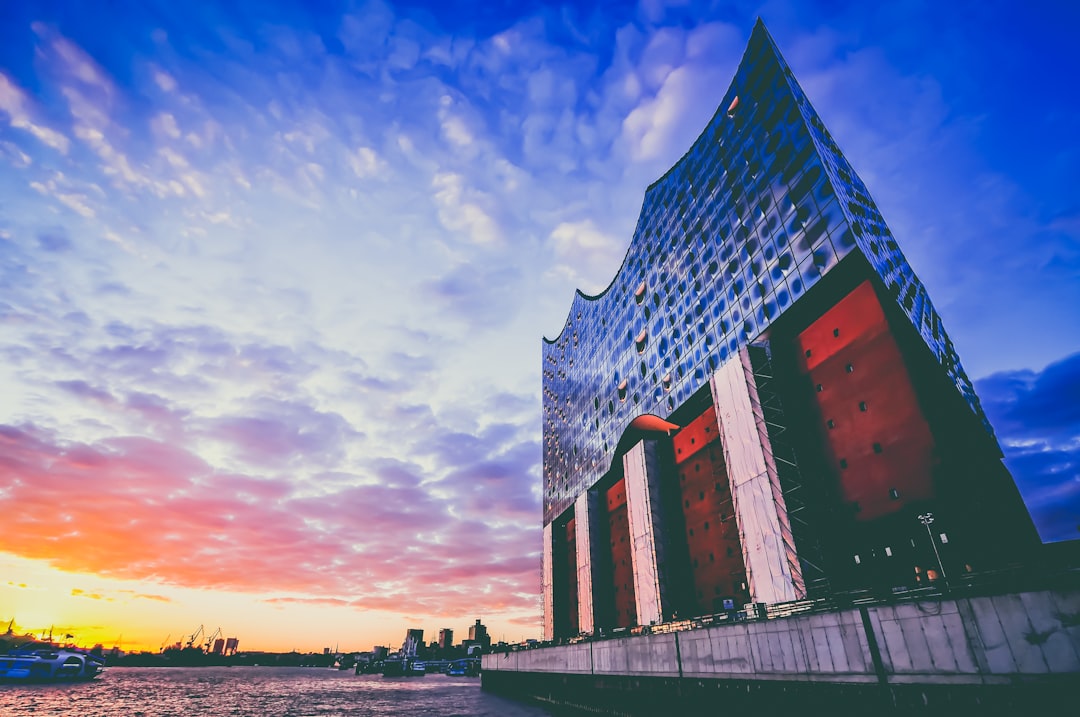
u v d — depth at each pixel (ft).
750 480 118.32
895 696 60.59
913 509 89.81
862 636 65.92
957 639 55.36
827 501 106.01
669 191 198.08
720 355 144.36
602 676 141.08
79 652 328.70
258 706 223.92
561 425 310.65
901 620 61.67
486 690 316.40
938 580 62.59
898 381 97.55
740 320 138.72
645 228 217.15
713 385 139.44
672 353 174.81
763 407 121.29
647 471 172.24
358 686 405.59
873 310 104.88
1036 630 49.19
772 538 109.40
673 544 161.27
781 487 111.14
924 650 58.44
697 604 146.51
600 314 266.36
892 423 96.99
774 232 131.23
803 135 128.06
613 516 225.15
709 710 93.09
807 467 112.16
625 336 223.30
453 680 535.60
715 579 140.67
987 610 53.31
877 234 131.13
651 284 202.49
